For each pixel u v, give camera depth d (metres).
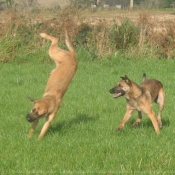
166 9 50.97
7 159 9.48
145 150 10.07
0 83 17.80
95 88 17.08
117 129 11.80
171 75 20.20
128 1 65.75
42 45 23.53
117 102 14.98
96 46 23.97
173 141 10.98
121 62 22.69
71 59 12.55
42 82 18.25
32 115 10.50
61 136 11.20
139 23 24.81
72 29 24.44
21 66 21.83
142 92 11.88
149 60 23.17
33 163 9.26
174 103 15.06
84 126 12.12
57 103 11.18
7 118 12.73
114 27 24.72
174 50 24.20
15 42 23.14
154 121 11.82
